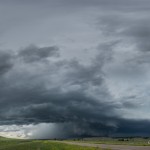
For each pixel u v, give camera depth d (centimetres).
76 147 7738
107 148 7575
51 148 7531
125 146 9056
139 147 8362
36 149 7406
